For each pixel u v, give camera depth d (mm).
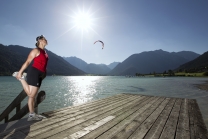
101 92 26047
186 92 20828
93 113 5492
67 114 5172
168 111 6055
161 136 3436
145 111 5996
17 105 4574
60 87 39906
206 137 3461
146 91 24156
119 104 7434
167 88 28281
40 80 3865
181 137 3430
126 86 37625
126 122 4465
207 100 13523
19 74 3512
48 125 3908
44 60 3795
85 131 3607
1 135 3141
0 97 21516
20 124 3863
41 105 15633
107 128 3879
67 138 3137
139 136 3395
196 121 4719
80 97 20875
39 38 3959
